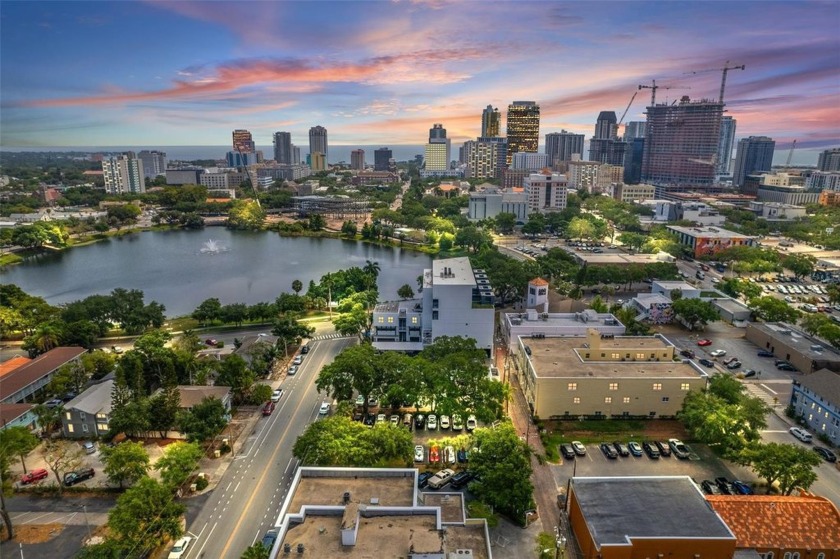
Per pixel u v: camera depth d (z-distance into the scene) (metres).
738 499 108.06
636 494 111.06
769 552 100.81
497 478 116.75
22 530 116.19
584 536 104.56
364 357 163.25
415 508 89.81
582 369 166.38
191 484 130.25
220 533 114.88
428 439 152.50
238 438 153.00
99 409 154.25
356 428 130.12
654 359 178.62
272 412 167.38
